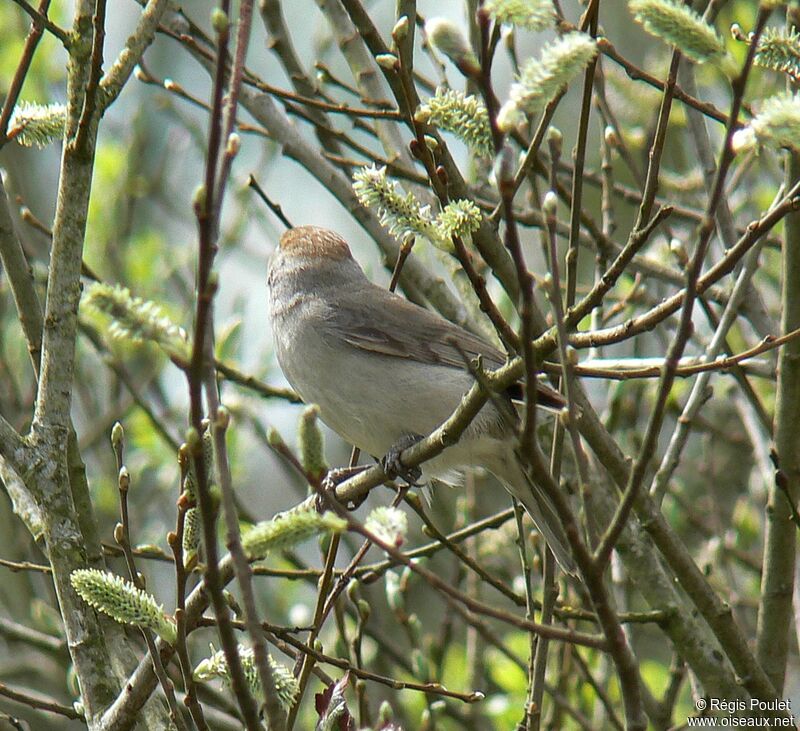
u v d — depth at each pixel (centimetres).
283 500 1609
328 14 1163
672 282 1055
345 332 1022
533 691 786
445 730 1205
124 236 1390
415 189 1094
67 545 723
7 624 1102
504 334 625
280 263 1088
